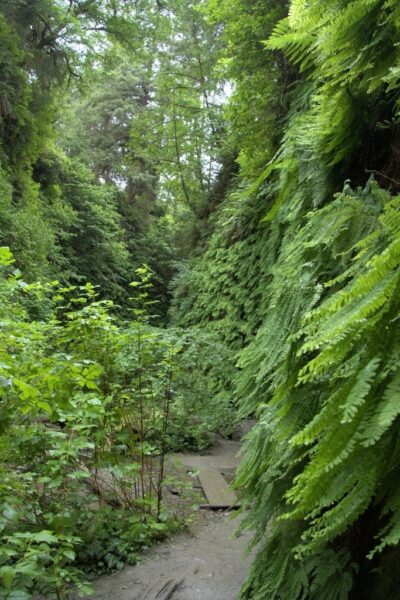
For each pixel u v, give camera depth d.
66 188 15.20
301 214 2.54
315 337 0.92
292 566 1.78
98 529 3.27
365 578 1.69
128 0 13.72
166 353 4.33
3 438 2.74
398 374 0.78
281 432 1.56
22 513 2.68
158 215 21.52
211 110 14.13
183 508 4.08
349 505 0.89
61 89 13.05
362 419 0.80
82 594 2.43
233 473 5.14
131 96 21.73
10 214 9.59
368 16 1.48
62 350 3.82
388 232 1.04
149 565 3.13
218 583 2.90
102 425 3.64
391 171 2.08
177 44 14.37
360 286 0.81
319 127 2.25
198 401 6.07
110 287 15.31
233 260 8.09
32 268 9.79
